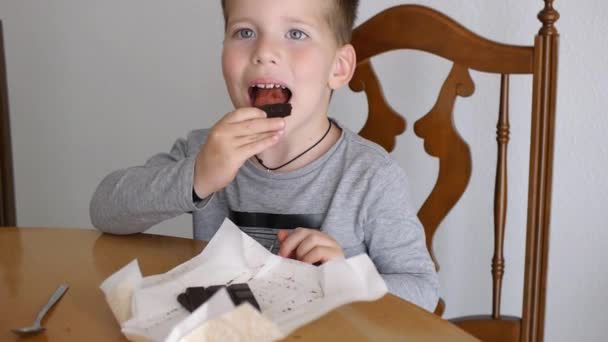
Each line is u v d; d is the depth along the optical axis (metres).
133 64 1.92
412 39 1.15
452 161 1.14
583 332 1.53
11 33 1.98
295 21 1.02
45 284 0.69
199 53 1.85
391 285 0.95
